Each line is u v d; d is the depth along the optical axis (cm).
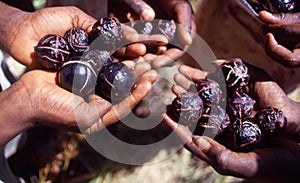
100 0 102
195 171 106
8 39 84
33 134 110
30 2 111
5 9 86
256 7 91
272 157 79
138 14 86
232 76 84
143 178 105
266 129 82
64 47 81
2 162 91
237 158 77
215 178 105
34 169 107
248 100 84
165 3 92
